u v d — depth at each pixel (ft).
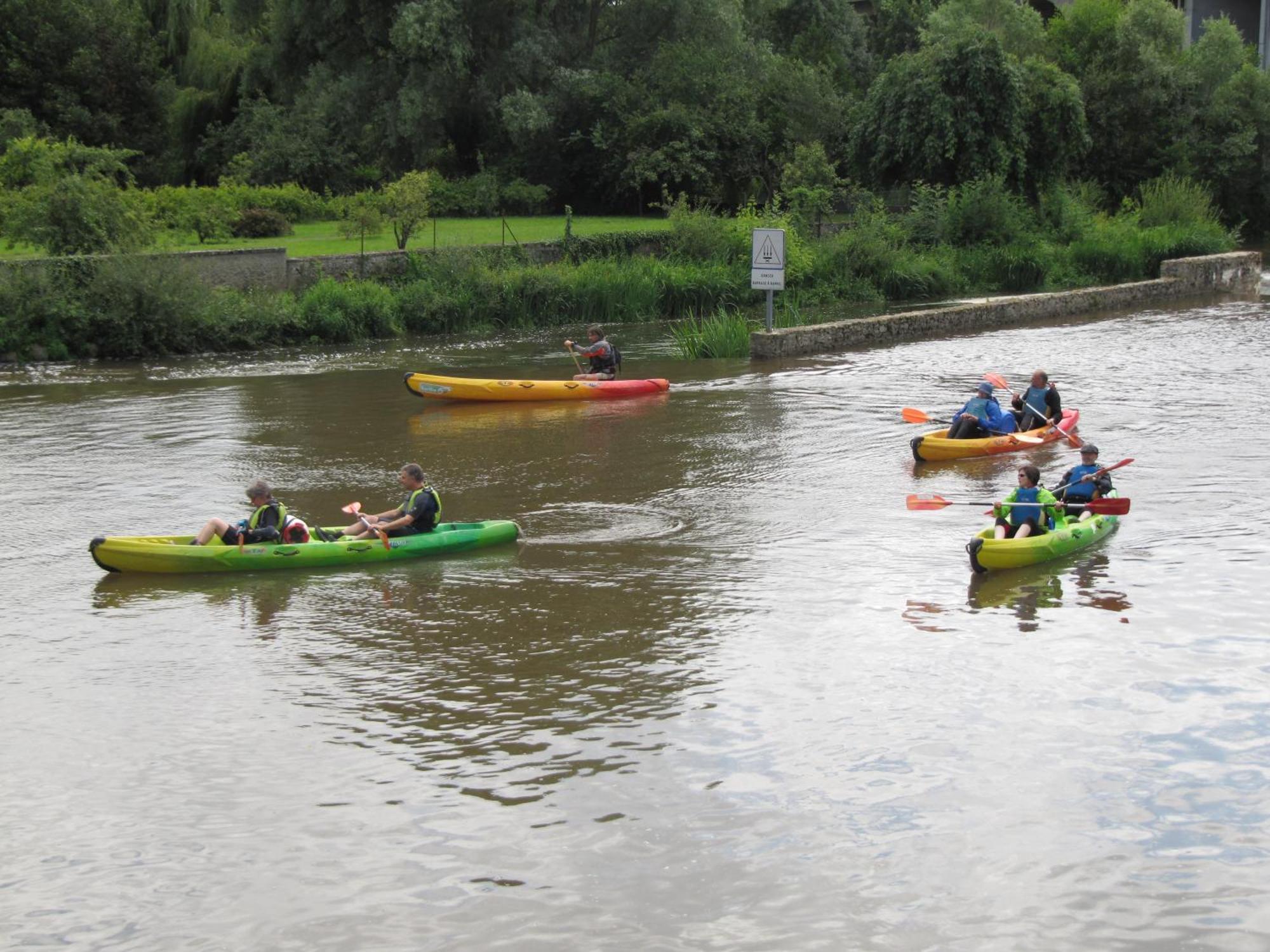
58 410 75.20
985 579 42.47
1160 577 42.34
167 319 98.89
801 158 153.58
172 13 188.03
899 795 28.40
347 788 29.01
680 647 36.86
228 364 94.79
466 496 54.34
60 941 23.61
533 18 174.81
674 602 40.63
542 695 33.78
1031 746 30.55
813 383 83.61
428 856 26.30
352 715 32.76
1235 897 24.53
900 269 141.28
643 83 168.86
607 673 35.14
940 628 38.04
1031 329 112.37
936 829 26.99
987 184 151.12
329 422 71.26
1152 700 32.91
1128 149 187.62
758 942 23.36
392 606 40.70
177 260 102.01
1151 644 36.58
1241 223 171.94
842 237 142.20
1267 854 25.95
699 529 48.91
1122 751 30.19
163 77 186.19
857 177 163.94
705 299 127.24
